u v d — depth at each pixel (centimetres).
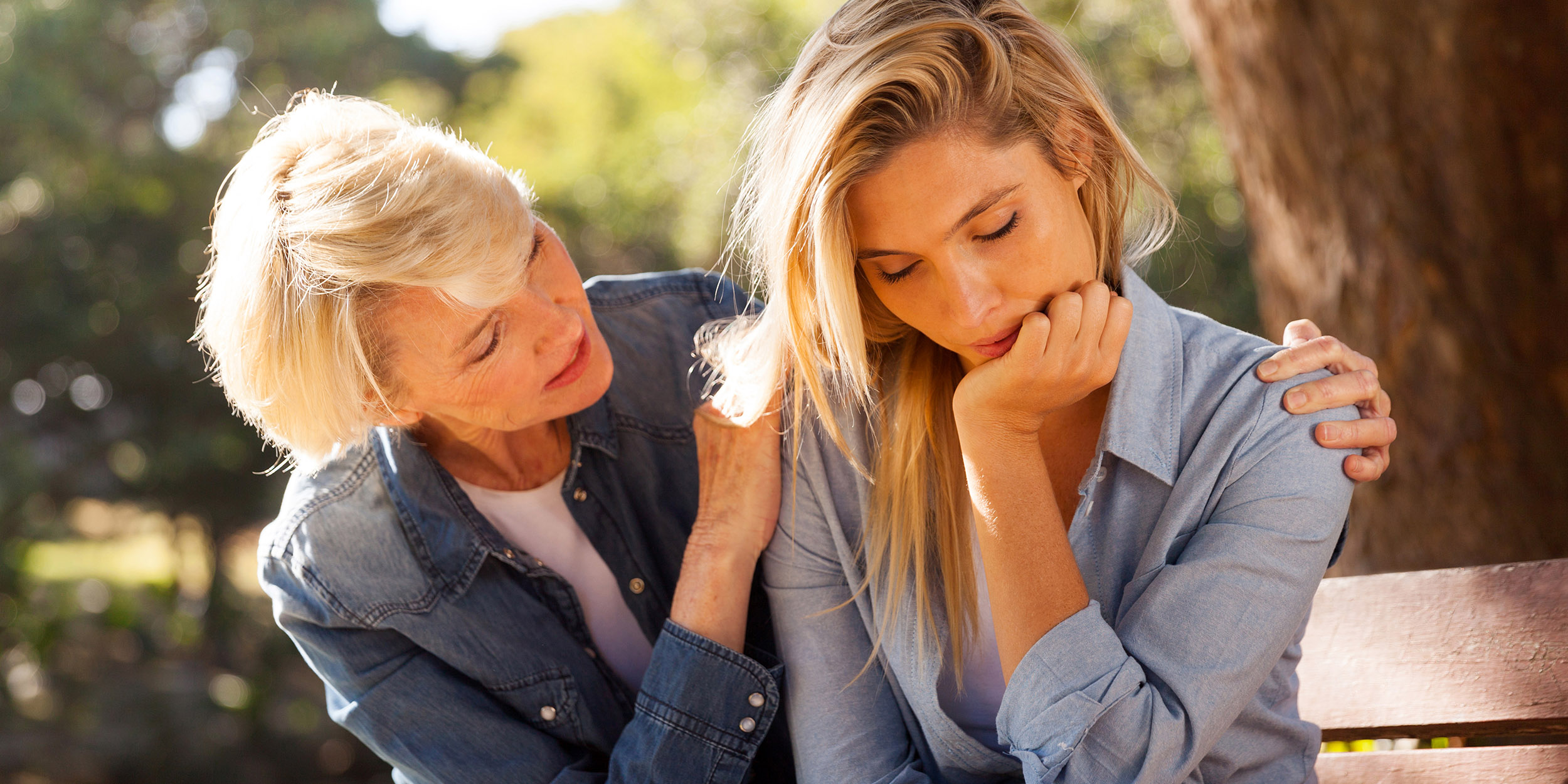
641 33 1479
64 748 1038
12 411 1112
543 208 1338
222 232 152
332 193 143
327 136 150
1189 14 270
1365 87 234
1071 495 150
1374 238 239
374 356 148
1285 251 261
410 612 165
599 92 1543
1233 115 265
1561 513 224
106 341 1109
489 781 162
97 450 1127
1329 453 130
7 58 1044
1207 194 759
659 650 158
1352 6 230
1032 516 132
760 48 1023
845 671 155
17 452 1064
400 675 166
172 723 1074
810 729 154
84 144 1062
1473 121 221
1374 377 132
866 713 153
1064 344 126
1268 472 130
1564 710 142
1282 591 127
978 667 150
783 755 171
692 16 1051
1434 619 155
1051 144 126
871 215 125
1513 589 150
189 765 1052
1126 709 126
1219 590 127
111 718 1074
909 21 124
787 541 158
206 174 1127
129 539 1415
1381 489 242
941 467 148
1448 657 152
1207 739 126
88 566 1605
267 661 1152
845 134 123
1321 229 250
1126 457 137
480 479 174
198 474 1145
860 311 137
